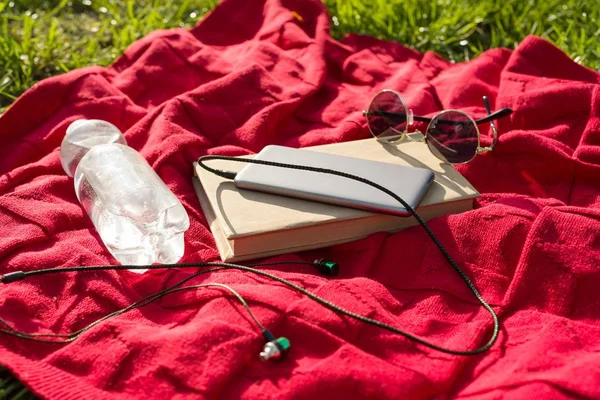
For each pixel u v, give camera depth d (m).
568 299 0.54
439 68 0.86
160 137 0.69
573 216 0.57
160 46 0.82
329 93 0.82
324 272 0.57
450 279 0.56
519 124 0.73
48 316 0.54
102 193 0.58
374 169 0.62
